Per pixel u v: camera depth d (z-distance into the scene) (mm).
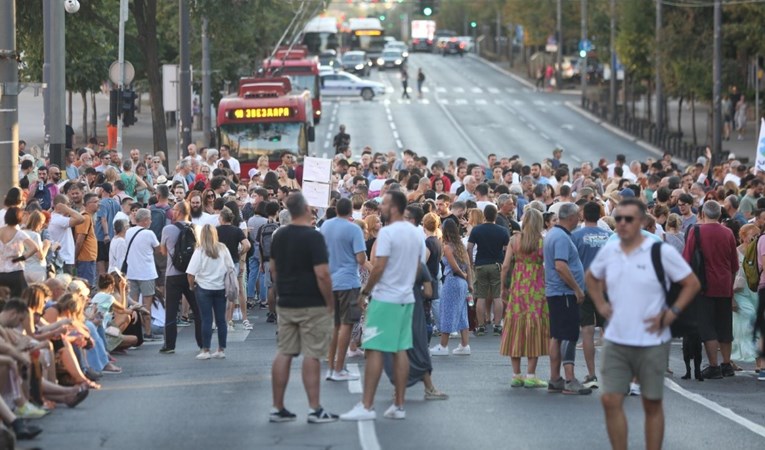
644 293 23703
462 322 41219
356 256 34625
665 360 23891
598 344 44406
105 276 41938
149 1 98250
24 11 92750
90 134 137500
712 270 36719
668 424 30047
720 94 118938
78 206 52125
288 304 29094
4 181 46281
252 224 53500
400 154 136875
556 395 33438
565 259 32844
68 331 34906
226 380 35750
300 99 91312
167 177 72938
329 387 34406
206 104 107750
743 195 60781
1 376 30188
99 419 30391
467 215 48938
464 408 31438
